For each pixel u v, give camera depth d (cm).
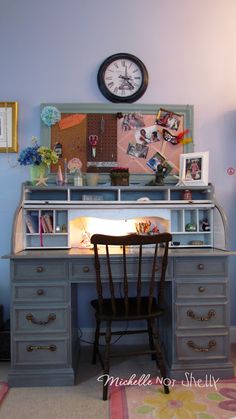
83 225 222
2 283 220
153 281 167
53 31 225
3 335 200
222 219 196
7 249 219
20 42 223
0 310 205
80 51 226
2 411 149
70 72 225
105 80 223
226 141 229
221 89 230
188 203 206
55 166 220
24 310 172
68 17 226
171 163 225
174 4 229
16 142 219
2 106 219
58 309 173
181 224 214
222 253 177
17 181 220
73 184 215
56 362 172
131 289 227
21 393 164
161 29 229
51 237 214
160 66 228
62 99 224
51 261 173
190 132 226
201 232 211
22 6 224
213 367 176
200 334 176
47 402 156
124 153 223
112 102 225
